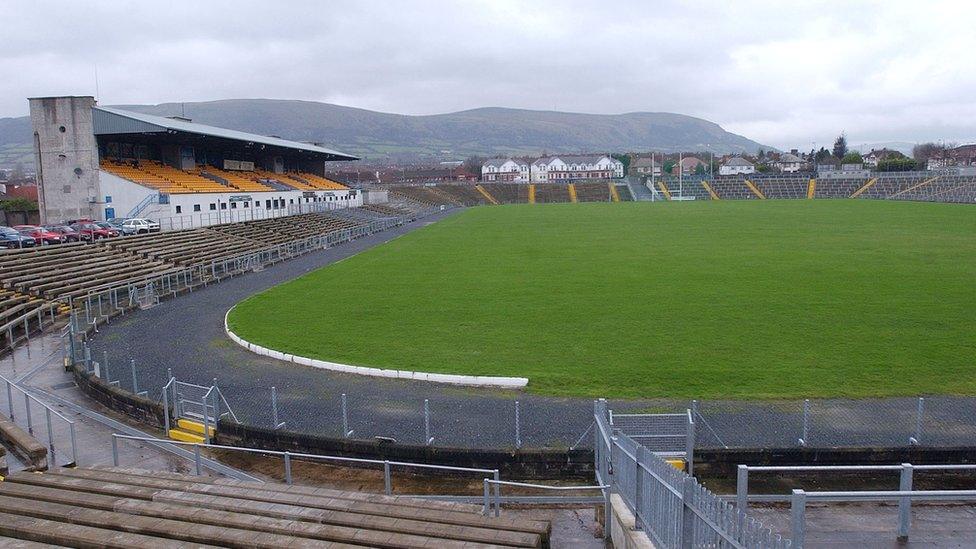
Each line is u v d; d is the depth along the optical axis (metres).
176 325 27.78
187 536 9.12
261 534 9.08
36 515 9.97
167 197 57.47
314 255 52.62
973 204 95.31
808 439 14.41
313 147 98.44
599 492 12.39
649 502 9.38
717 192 139.00
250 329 26.36
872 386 17.75
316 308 30.36
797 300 28.83
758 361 20.17
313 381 19.42
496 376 19.20
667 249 48.53
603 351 21.73
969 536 9.95
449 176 195.38
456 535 9.31
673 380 18.59
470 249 52.66
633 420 12.91
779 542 6.46
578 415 16.16
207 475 13.77
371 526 9.63
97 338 25.66
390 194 125.69
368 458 14.13
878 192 125.94
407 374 19.45
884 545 9.70
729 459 13.14
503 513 11.69
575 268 40.16
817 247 47.56
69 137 56.62
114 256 40.72
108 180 57.03
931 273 35.22
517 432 14.11
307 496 11.00
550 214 94.88
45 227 47.78
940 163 177.75
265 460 14.62
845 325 24.25
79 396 19.06
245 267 43.75
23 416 17.28
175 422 16.34
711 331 23.89
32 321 28.55
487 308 29.11
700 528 7.88
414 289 34.62
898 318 25.16
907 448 13.23
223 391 18.69
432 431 15.35
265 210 72.00
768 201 117.69
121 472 12.53
